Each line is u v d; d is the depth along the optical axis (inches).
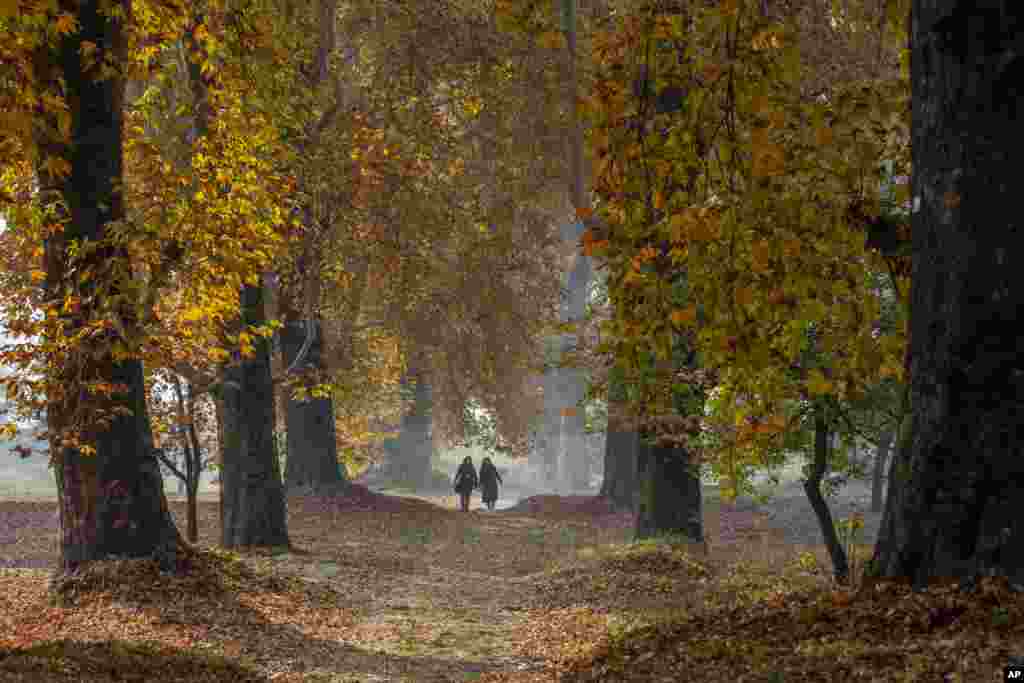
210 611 556.1
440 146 1087.6
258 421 898.7
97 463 587.8
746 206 395.2
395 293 1182.9
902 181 538.6
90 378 563.2
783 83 403.2
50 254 570.6
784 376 473.4
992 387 327.0
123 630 496.1
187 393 839.1
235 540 895.1
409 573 858.1
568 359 628.1
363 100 1043.9
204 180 639.1
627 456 1557.6
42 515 1221.1
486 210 1218.6
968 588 314.7
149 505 605.3
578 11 813.2
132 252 559.2
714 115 406.3
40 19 402.0
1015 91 329.1
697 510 893.2
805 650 315.0
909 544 337.7
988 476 324.5
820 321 439.8
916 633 303.9
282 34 812.6
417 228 1014.4
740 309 410.0
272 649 492.7
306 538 1052.5
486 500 1689.2
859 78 676.1
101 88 577.0
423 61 1039.6
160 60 683.4
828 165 397.7
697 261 402.6
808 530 1165.7
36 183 596.7
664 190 402.3
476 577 866.8
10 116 408.5
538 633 565.6
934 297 338.6
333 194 875.4
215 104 682.8
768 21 401.4
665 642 398.9
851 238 408.8
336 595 686.5
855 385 447.5
